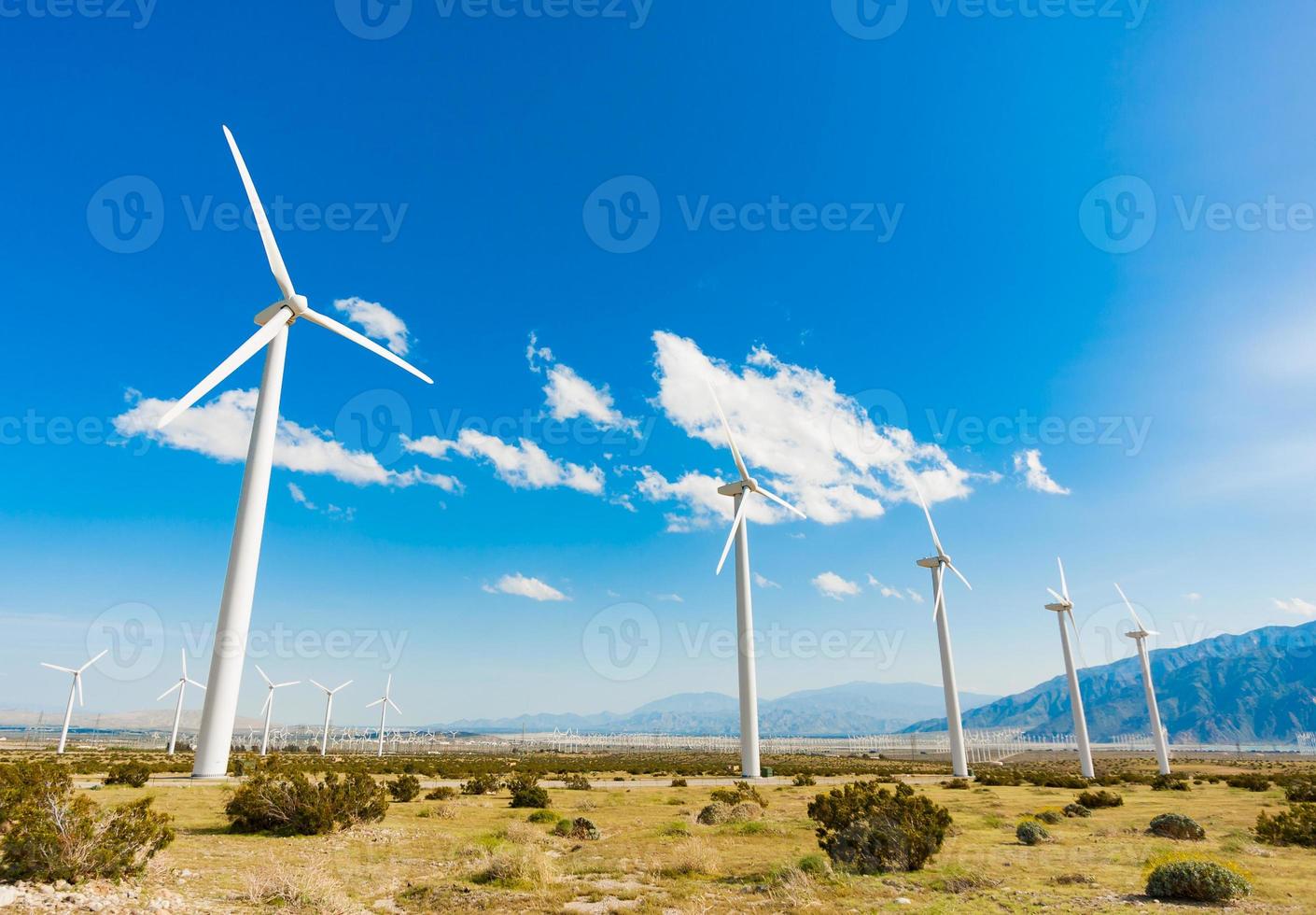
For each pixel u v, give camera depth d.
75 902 10.98
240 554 39.03
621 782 60.56
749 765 63.78
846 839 18.27
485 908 13.06
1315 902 14.23
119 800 27.36
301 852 18.20
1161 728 93.56
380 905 13.21
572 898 14.03
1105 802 40.41
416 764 87.50
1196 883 14.39
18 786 13.21
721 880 16.34
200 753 36.56
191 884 13.54
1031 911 13.27
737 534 70.75
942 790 57.03
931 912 13.07
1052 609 93.94
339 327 46.50
